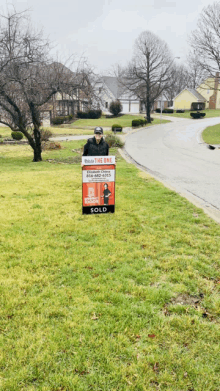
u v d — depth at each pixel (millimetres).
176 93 98312
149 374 2510
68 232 5344
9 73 12805
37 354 2664
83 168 5855
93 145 5969
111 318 3141
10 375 2475
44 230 5395
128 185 8930
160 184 9062
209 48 30250
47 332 2922
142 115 63000
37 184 9125
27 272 3988
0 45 12688
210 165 13242
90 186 6004
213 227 5551
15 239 4980
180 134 32281
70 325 3020
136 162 14484
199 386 2430
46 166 13984
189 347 2803
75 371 2543
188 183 9430
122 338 2873
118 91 64312
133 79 48969
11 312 3174
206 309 3352
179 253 4590
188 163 13922
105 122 48469
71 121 50344
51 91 14188
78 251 4598
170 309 3309
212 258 4414
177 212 6391
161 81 47844
